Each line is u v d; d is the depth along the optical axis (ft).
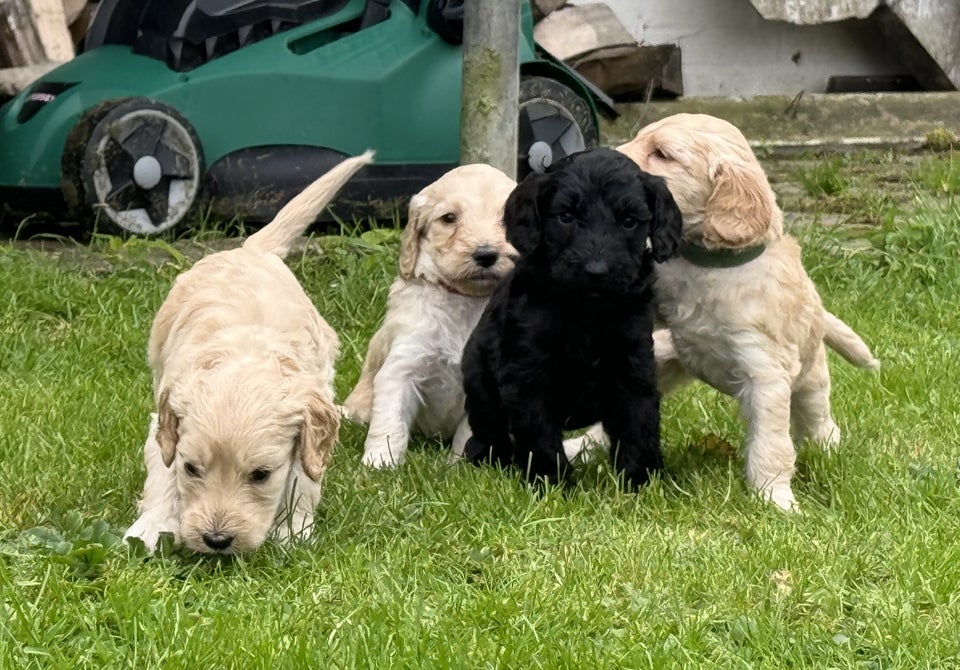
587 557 5.23
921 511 5.64
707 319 5.86
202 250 8.20
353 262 8.02
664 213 5.60
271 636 4.66
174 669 4.52
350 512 5.50
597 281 5.49
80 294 7.59
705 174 5.76
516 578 5.10
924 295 8.31
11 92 9.39
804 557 5.25
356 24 8.68
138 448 5.95
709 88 11.95
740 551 5.29
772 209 5.86
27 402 6.35
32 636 4.61
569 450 6.43
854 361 6.49
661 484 5.80
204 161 8.20
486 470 5.87
